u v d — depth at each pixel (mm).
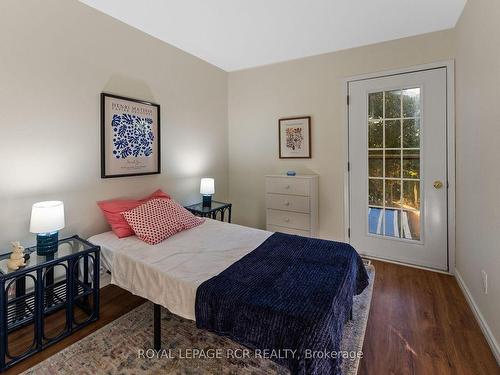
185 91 3150
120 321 1909
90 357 1571
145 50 2662
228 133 3910
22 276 1562
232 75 3828
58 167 2061
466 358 1576
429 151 2695
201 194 3449
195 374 1456
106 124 2348
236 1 2131
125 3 2158
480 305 1873
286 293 1348
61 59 2035
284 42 2873
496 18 1560
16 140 1826
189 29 2584
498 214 1569
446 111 2605
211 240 2168
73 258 1775
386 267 2824
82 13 2148
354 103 3031
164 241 2156
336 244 2020
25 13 1831
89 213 2283
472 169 2059
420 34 2672
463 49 2264
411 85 2736
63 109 2064
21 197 1866
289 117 3428
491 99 1655
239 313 1273
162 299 1589
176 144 3074
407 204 2852
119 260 1920
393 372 1480
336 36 2730
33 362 1539
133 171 2598
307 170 3359
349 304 1600
